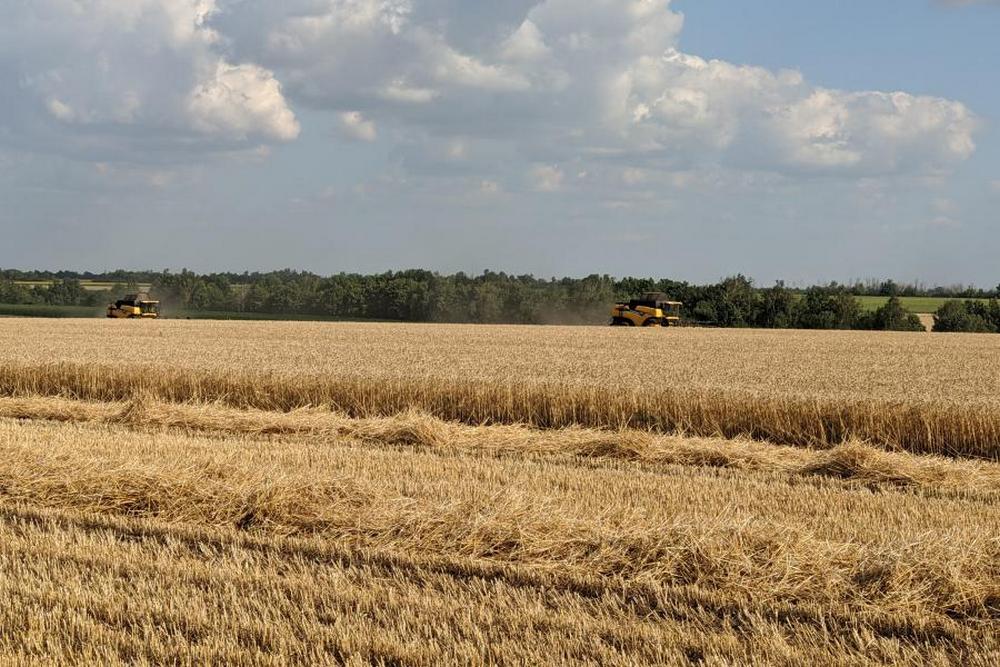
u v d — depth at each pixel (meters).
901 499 10.46
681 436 15.71
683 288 91.44
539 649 6.03
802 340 46.22
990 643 6.15
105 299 124.62
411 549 8.20
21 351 29.39
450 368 23.17
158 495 9.61
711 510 9.69
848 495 10.67
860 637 6.27
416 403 18.47
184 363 23.38
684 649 6.07
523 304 99.56
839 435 15.77
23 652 5.96
